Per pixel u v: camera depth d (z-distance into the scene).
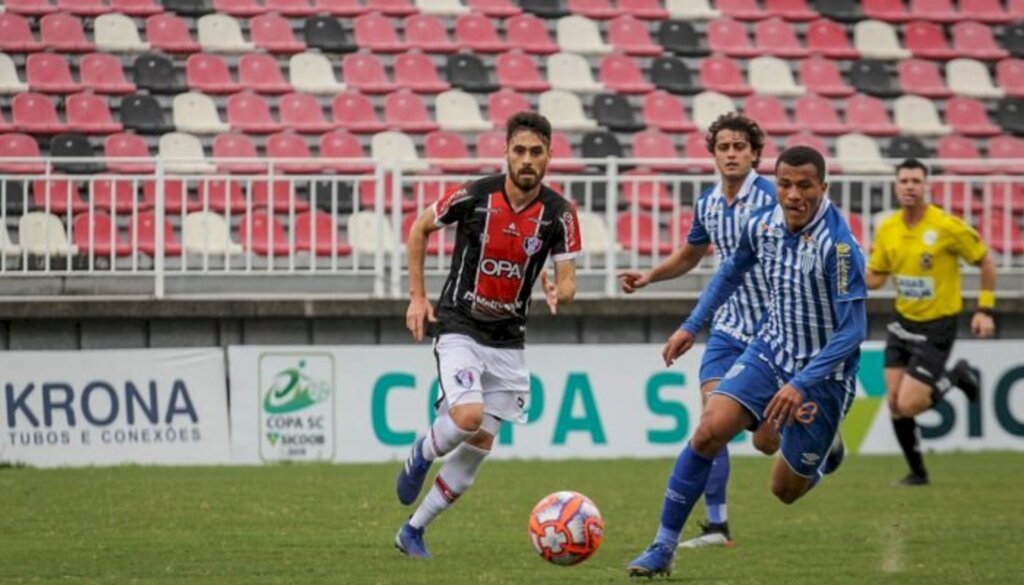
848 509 41.47
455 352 30.19
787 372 28.11
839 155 71.81
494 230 30.03
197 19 70.38
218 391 51.44
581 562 27.89
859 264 27.28
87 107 65.62
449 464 31.12
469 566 30.17
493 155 67.94
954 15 79.62
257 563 30.41
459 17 73.69
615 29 75.25
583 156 68.19
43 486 44.41
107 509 39.44
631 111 71.19
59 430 50.19
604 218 63.44
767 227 28.25
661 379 54.31
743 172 33.38
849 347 27.06
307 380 51.94
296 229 59.28
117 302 51.12
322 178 53.81
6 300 50.44
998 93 76.44
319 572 29.19
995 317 57.81
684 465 27.92
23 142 63.75
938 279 47.50
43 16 68.31
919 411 47.25
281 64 70.12
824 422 28.22
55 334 51.53
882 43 78.06
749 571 29.94
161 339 52.12
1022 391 57.16
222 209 59.97
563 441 53.56
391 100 69.12
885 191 58.50
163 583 27.70
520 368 30.94
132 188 54.59
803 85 75.25
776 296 28.19
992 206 66.44
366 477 47.28
